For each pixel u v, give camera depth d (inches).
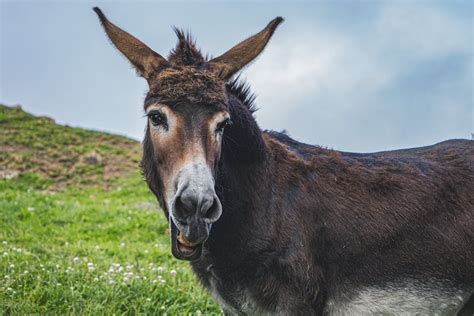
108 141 874.1
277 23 168.6
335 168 183.3
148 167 169.8
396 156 195.2
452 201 184.2
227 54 168.6
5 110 943.7
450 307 182.7
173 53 167.6
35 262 281.7
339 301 176.2
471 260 181.9
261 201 169.5
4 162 716.7
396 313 178.5
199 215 141.3
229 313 176.4
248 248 167.3
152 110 152.8
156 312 233.5
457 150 197.3
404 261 178.2
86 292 236.2
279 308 168.7
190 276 284.2
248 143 168.7
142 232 446.0
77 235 425.4
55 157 765.3
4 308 214.5
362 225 176.7
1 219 444.8
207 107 151.0
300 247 169.9
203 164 145.1
